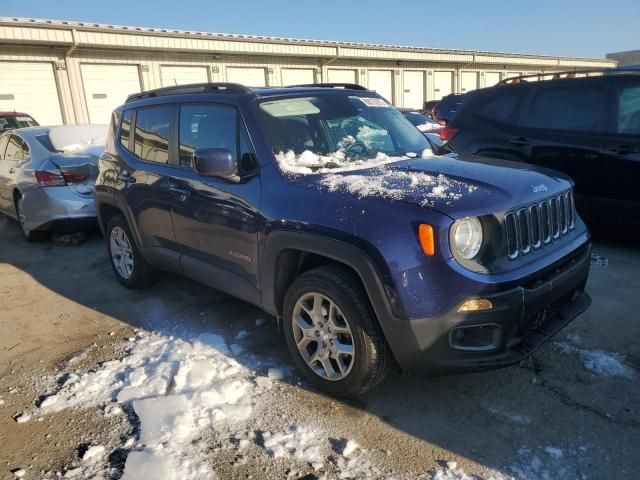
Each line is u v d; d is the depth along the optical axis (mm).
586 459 2574
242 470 2590
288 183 3254
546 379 3258
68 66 17922
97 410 3145
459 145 6703
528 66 36531
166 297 4918
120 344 4008
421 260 2652
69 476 2602
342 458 2652
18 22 16094
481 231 2748
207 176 3547
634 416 2875
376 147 3867
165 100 4406
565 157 5789
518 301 2705
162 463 2617
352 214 2861
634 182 5336
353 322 2891
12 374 3652
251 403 3129
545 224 3127
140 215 4547
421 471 2543
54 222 6559
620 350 3551
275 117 3660
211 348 3773
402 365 2826
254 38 21594
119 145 4945
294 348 3291
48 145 6953
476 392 3166
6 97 16953
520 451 2648
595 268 5117
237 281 3666
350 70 26266
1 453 2807
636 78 5418
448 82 31688
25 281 5676
